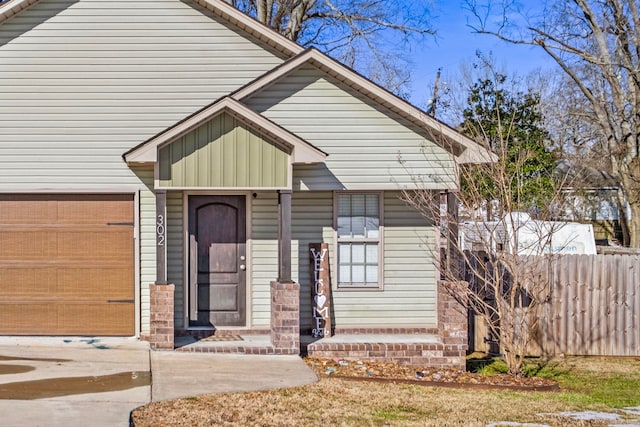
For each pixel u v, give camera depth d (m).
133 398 7.63
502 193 10.84
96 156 11.16
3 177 11.03
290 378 9.00
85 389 7.96
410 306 11.87
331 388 8.69
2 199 11.07
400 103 11.02
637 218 21.14
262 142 10.30
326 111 11.20
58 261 11.12
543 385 9.66
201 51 11.41
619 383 10.20
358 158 11.21
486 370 10.99
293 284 10.38
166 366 9.32
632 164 20.88
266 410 7.46
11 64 11.07
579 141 28.50
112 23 11.25
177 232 11.39
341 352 10.69
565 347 12.33
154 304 10.20
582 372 10.98
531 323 11.91
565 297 12.34
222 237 11.59
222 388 8.30
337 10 20.30
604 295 12.36
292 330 10.38
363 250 11.90
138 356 9.90
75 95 11.15
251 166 10.27
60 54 11.14
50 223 11.12
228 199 11.59
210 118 10.16
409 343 10.84
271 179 10.31
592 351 12.36
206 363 9.61
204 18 11.42
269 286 11.59
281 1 20.53
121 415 6.92
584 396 9.16
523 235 13.92
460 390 9.21
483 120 16.50
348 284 11.86
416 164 11.24
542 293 12.18
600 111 21.58
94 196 11.20
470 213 10.77
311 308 11.57
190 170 10.15
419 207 11.09
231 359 9.96
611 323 12.35
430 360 10.79
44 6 11.13
